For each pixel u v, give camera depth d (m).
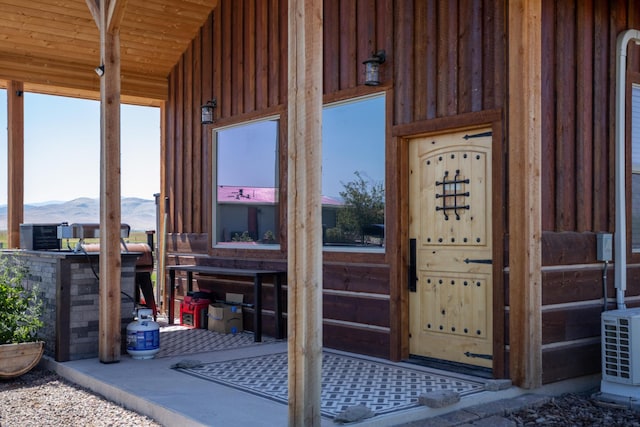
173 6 8.31
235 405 4.39
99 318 6.04
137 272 8.52
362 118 6.31
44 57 8.48
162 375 5.36
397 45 5.94
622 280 5.57
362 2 6.32
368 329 6.15
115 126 5.95
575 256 5.27
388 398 4.56
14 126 8.22
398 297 5.84
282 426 3.93
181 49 9.02
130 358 6.12
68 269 6.02
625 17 5.82
